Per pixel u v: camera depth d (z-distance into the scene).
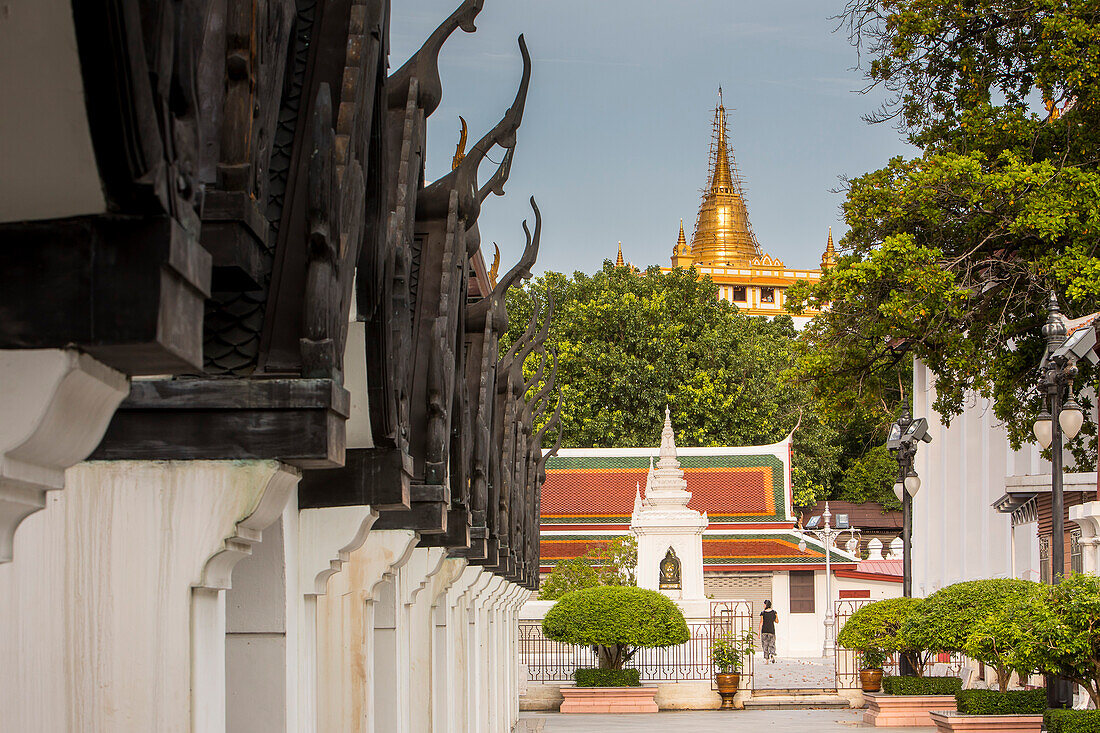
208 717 7.37
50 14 4.19
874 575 58.03
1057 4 29.59
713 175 148.50
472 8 10.64
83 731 7.21
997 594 23.66
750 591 59.41
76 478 7.23
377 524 11.38
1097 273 27.59
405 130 10.16
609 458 62.81
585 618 35.72
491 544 18.11
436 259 11.97
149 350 4.64
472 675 20.89
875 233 31.27
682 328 72.69
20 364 4.62
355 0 7.73
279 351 7.08
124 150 4.41
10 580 7.27
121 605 7.25
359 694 11.25
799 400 73.19
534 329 22.89
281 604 8.93
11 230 4.61
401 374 9.68
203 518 7.16
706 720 33.44
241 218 6.62
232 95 6.67
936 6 31.05
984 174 29.61
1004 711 23.48
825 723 32.16
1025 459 40.72
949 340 29.95
